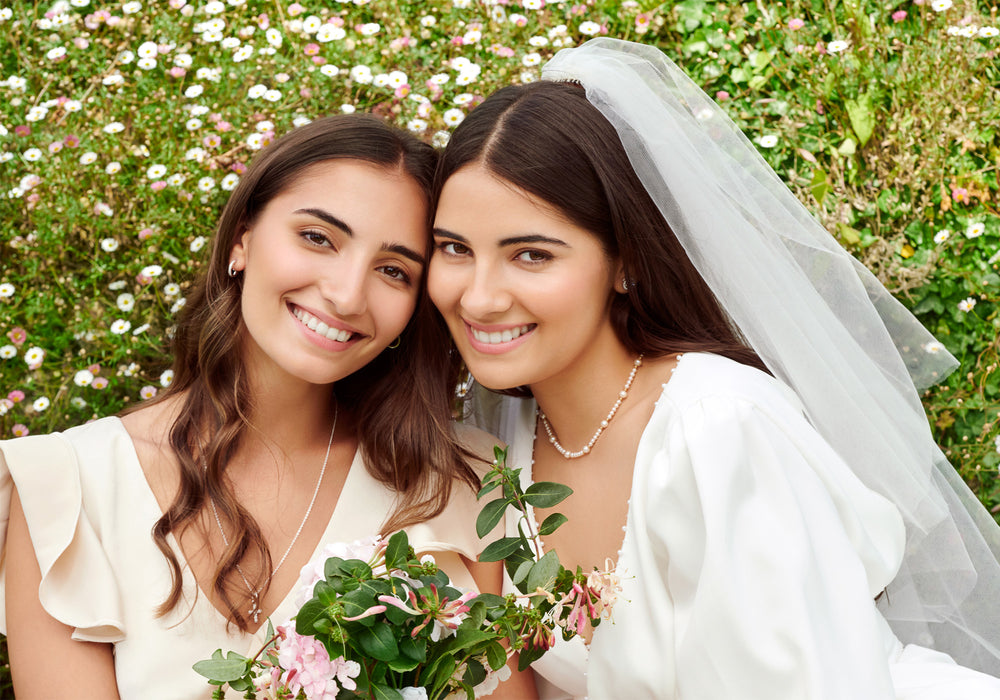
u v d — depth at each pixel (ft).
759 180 7.10
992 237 9.28
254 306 6.23
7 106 9.54
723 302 6.51
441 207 6.17
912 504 6.70
